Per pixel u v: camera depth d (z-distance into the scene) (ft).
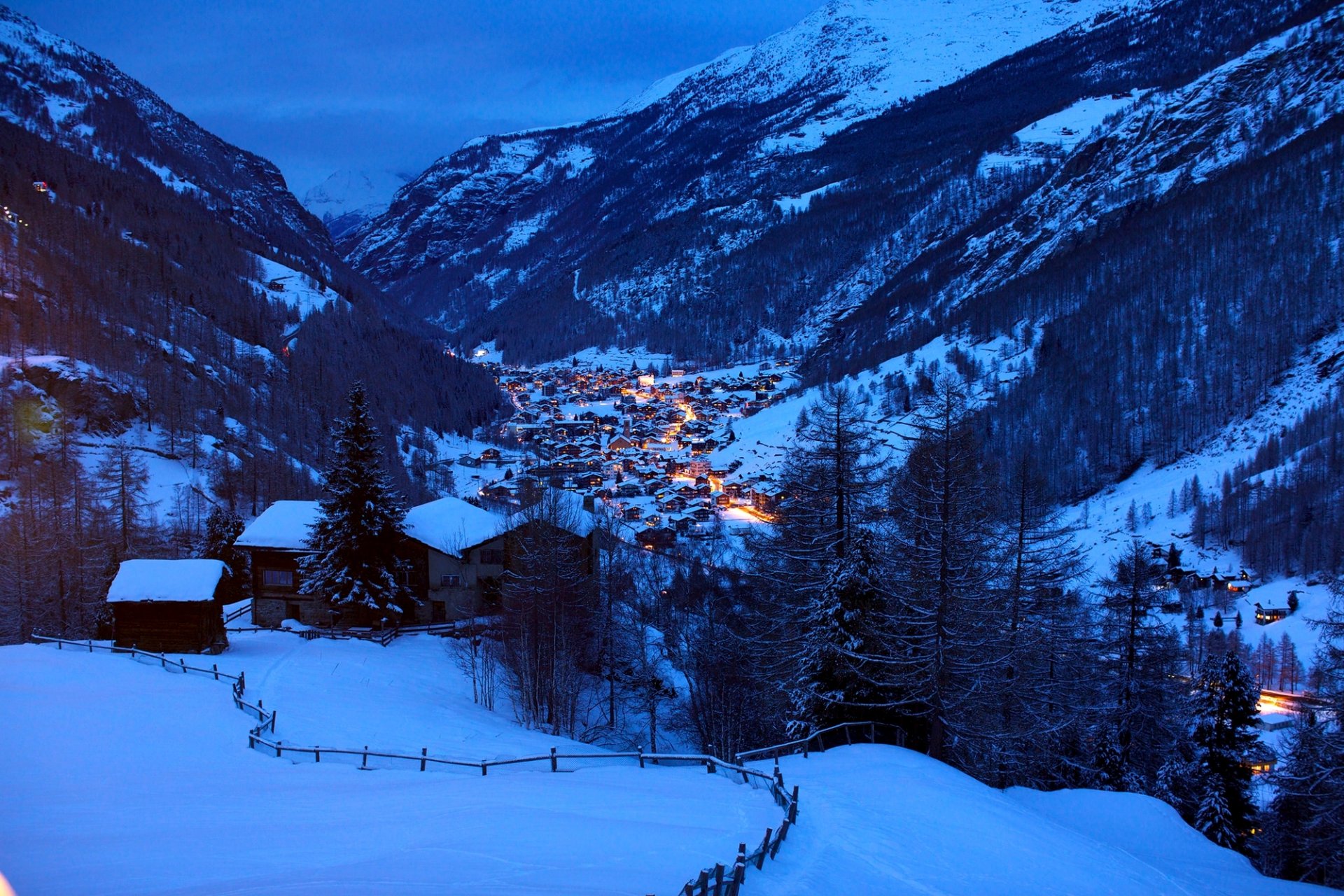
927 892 51.57
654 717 147.74
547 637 149.48
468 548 195.52
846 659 101.60
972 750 107.55
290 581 196.95
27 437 307.17
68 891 44.73
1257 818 122.83
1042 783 127.85
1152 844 85.66
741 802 68.64
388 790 78.64
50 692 123.75
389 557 190.90
